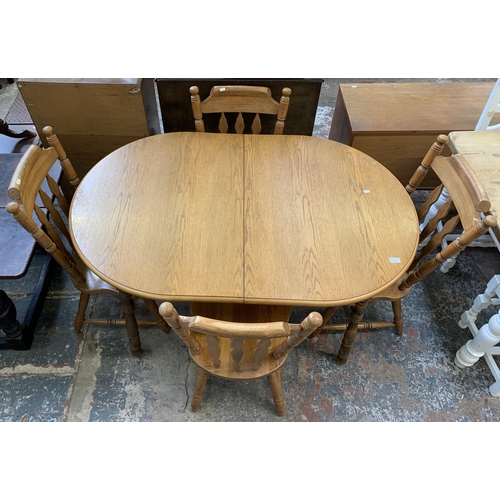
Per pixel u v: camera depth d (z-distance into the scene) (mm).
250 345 1510
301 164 1718
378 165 1730
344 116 2369
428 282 2309
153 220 1477
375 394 1897
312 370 1961
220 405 1849
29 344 1970
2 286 2189
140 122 2152
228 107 1854
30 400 1829
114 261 1357
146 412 1819
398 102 2359
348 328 1808
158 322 1957
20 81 1948
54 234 1529
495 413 1857
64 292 2188
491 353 1896
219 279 1318
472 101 2385
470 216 1365
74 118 2125
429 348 2049
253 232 1453
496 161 1646
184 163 1692
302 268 1356
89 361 1953
